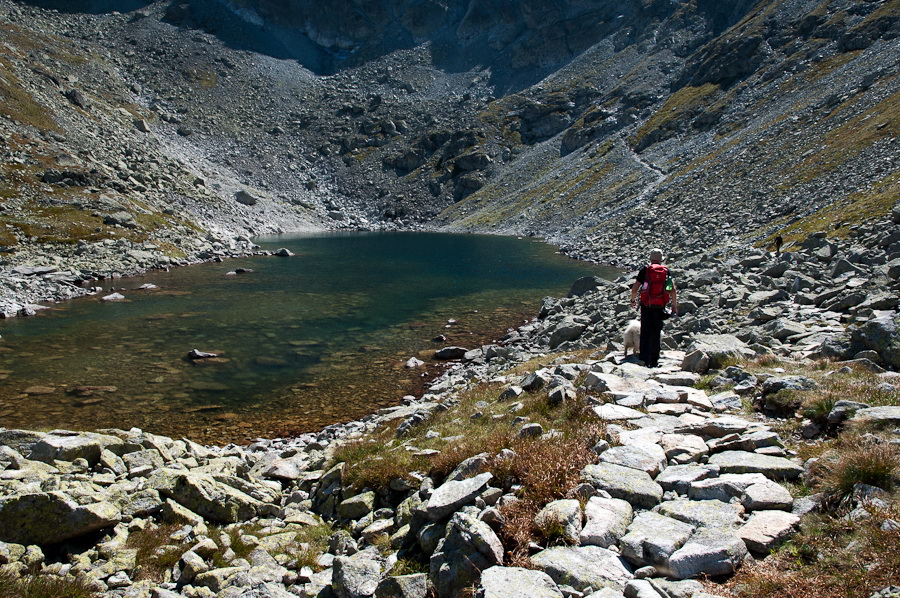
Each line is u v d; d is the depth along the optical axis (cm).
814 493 661
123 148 10725
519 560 635
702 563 573
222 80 19725
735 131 10181
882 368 1062
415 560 757
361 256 7525
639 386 1166
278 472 1308
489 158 15088
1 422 1884
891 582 489
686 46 16112
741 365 1209
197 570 835
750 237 5091
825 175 5769
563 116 15912
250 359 2705
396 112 18812
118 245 6375
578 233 9162
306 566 861
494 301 4262
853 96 7712
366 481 1040
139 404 2094
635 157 11862
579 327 2636
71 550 902
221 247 7738
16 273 4631
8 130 8588
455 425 1280
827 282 2275
